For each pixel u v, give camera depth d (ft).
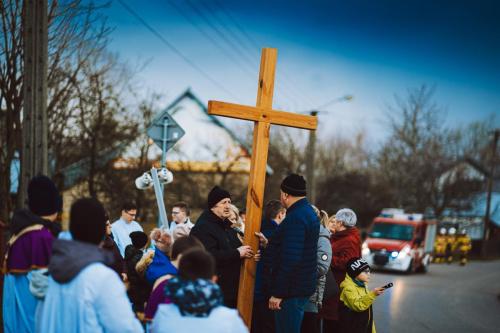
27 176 24.86
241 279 18.29
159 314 11.13
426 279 70.49
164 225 22.21
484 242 142.00
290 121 18.81
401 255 74.74
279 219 22.59
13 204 38.34
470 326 37.45
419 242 79.46
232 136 107.96
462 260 104.32
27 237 14.08
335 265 23.54
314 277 18.08
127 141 69.62
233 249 18.72
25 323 14.19
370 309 21.79
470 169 154.40
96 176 68.85
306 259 17.81
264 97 18.42
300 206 18.10
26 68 25.00
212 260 11.12
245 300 18.20
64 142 58.29
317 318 21.45
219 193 19.33
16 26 31.27
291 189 18.11
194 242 12.84
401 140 150.10
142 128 69.97
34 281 13.30
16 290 14.29
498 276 81.00
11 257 14.24
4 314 14.70
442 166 145.48
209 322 10.78
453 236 106.01
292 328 17.88
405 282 65.00
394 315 40.14
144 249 20.97
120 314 11.24
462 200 148.66
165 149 32.40
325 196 142.41
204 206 87.35
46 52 25.30
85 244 11.66
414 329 35.06
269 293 18.88
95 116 62.90
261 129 18.38
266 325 20.75
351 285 21.47
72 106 51.88
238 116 17.97
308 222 17.85
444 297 52.65
